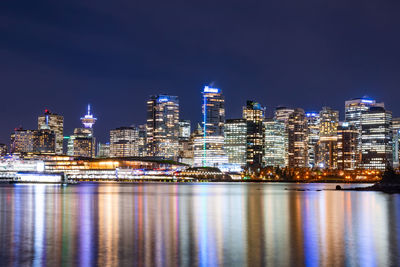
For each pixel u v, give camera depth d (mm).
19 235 84250
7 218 114125
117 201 183250
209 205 163625
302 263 61000
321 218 115438
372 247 71938
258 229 93812
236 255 66000
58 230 91438
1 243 75438
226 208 149125
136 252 68125
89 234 85875
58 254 66562
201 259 63438
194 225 101000
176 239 80125
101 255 65938
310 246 72875
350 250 69562
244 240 79000
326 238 80938
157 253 67438
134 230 91938
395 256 65062
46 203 167125
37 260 62688
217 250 69750
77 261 62094
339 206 156625
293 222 106625
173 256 65375
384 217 117562
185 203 175500
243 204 169500
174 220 111375
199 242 76938
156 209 144375
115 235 84750
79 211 134500
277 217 118625
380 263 60906
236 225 100750
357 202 177875
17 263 61000
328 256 65250
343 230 91750
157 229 93562
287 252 68125
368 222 105938
